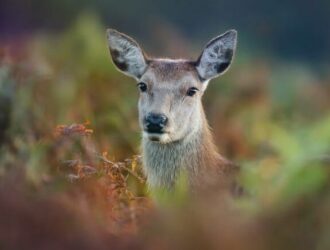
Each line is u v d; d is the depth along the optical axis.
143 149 13.40
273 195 9.33
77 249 7.74
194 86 13.49
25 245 7.75
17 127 14.80
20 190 9.23
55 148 12.83
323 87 27.50
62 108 17.31
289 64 42.00
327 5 54.28
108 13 49.59
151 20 49.09
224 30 51.59
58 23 46.28
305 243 7.82
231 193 12.19
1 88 15.20
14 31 44.69
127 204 10.80
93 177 10.88
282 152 15.62
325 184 8.37
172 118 13.09
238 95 21.70
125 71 14.05
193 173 13.24
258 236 7.85
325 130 15.06
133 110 17.92
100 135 15.64
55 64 21.61
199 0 54.50
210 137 13.59
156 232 8.06
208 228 7.89
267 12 54.78
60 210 8.13
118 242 7.85
